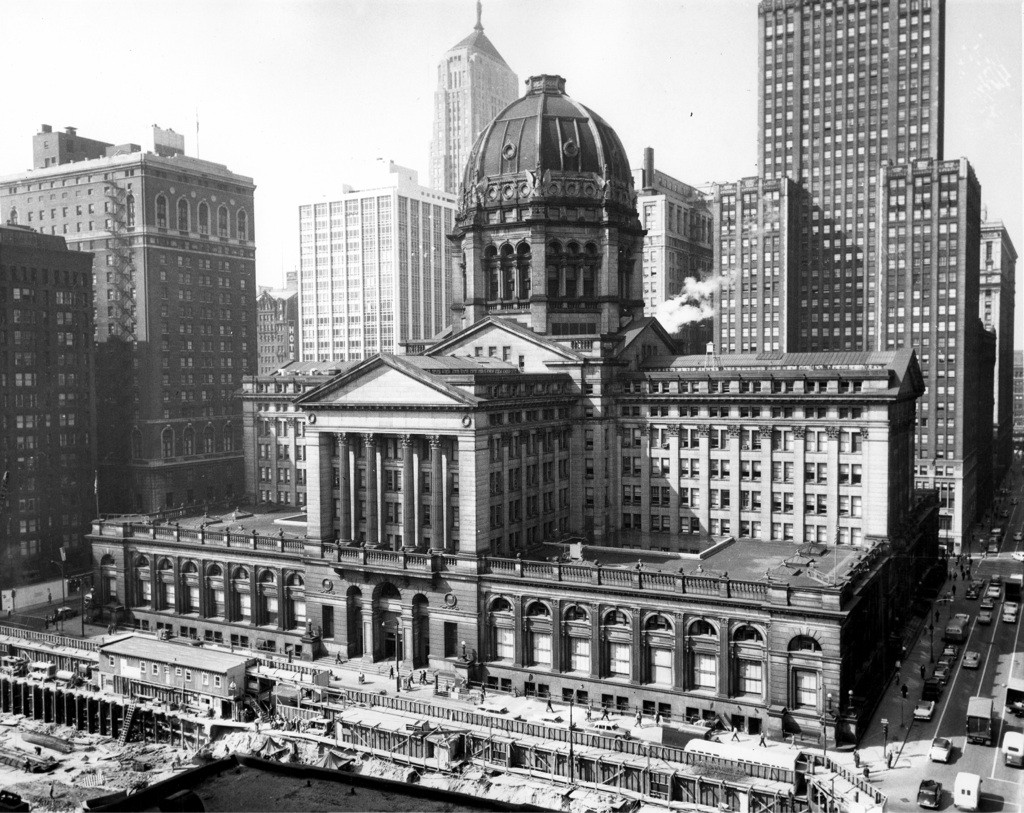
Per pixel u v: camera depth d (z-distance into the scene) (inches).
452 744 3048.7
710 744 2933.1
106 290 6466.5
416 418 3927.2
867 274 7199.8
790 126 7396.7
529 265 4945.9
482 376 3902.6
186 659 3759.8
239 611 4409.5
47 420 5659.5
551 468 4456.2
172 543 4530.0
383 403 3959.2
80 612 4938.5
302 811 596.7
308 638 4101.9
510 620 3715.6
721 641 3280.0
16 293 5477.4
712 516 4431.6
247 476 5841.5
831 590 3053.6
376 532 4106.8
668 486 4525.1
